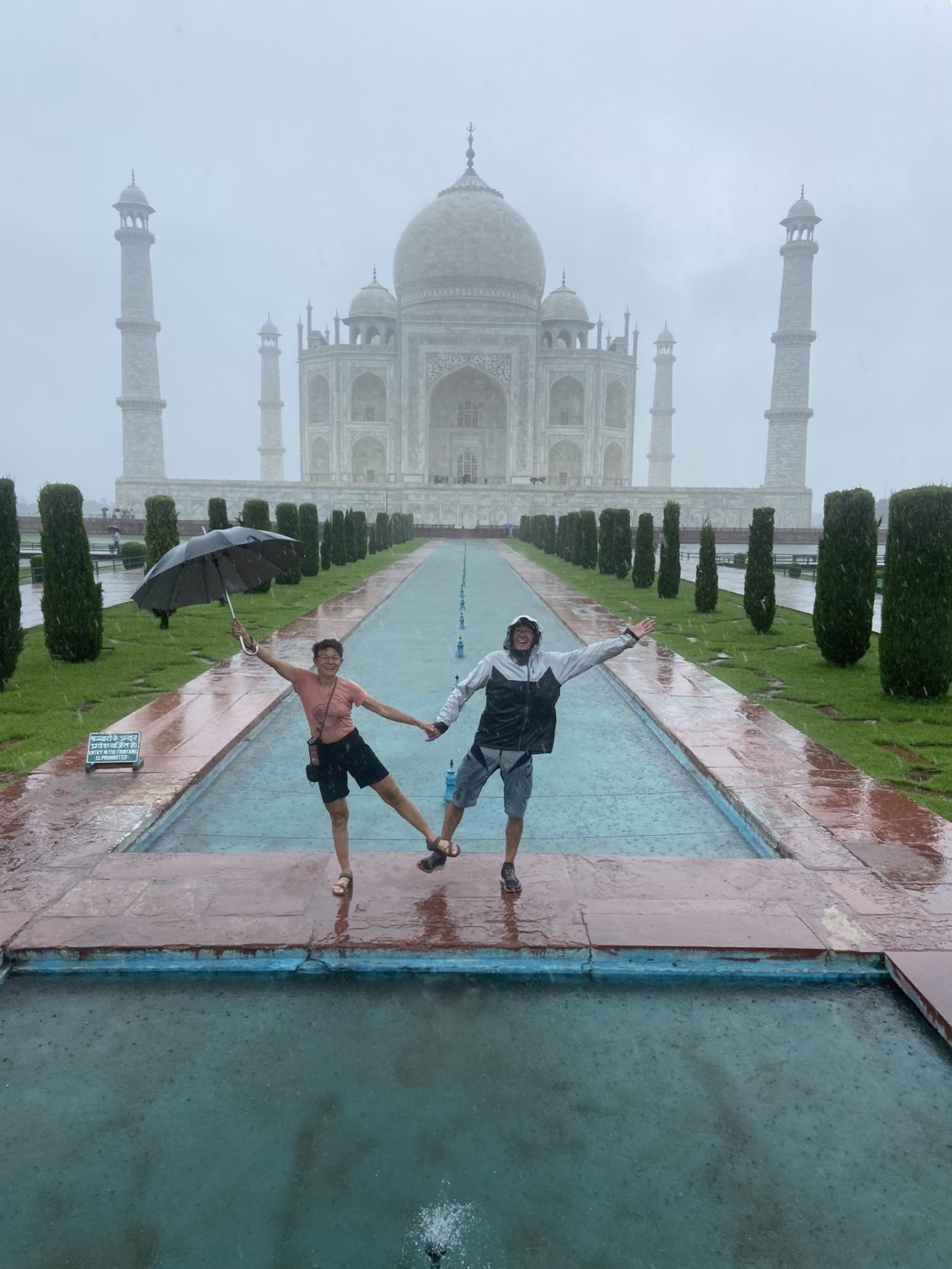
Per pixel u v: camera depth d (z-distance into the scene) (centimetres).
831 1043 407
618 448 8700
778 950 460
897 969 446
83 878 546
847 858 581
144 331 7512
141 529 6569
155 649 1496
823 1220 306
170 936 471
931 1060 394
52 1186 320
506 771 504
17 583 1148
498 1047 402
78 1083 376
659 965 461
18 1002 437
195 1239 297
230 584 561
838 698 1125
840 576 1321
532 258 8344
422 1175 325
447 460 8625
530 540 5800
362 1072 384
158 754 821
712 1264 287
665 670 1268
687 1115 358
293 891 528
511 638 502
